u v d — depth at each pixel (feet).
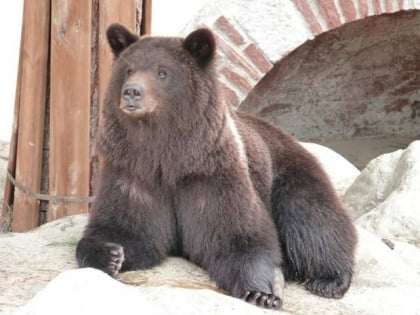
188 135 30.01
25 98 40.93
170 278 30.30
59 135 40.55
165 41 31.04
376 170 50.11
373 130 92.48
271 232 31.01
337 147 88.69
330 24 54.85
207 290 28.04
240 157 30.73
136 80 28.91
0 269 30.68
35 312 22.27
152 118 29.58
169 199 31.30
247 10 53.42
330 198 33.65
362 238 36.96
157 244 31.42
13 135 42.27
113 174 31.07
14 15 52.80
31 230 39.63
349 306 30.68
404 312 30.04
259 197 32.19
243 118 36.04
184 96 29.86
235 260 29.81
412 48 85.30
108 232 30.83
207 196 30.37
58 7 39.75
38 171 41.37
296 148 35.78
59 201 40.93
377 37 83.10
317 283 32.37
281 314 28.09
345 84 88.38
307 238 32.99
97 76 40.98
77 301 22.70
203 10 53.26
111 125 30.66
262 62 53.98
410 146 48.47
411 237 42.73
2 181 49.83
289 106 88.02
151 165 30.40
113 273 29.32
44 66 40.75
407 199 44.04
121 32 31.73
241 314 26.16
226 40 53.42
